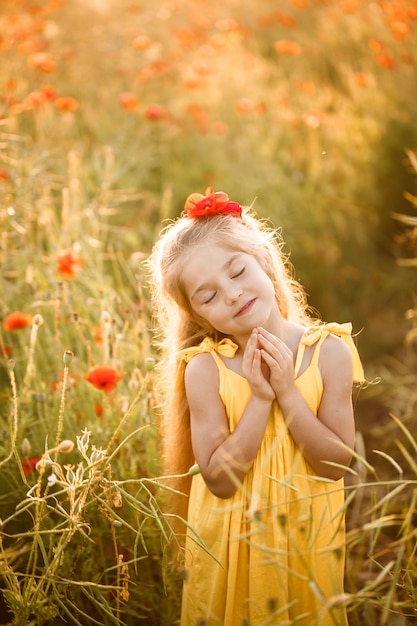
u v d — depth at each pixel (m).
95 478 1.66
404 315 4.07
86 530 1.99
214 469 1.63
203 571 1.69
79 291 2.79
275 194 4.17
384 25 4.95
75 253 2.45
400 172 4.39
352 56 5.12
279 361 1.61
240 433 1.61
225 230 1.66
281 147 4.58
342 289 4.12
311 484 1.65
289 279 2.09
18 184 2.91
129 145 4.22
